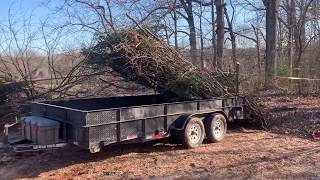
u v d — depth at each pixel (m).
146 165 8.31
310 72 19.03
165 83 11.16
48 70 13.88
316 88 17.34
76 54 13.55
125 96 11.33
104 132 7.83
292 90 17.33
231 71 12.34
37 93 13.09
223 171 7.86
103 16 13.34
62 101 9.87
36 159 8.91
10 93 12.92
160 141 10.26
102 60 11.15
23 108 12.48
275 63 18.91
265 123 12.10
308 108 13.44
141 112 8.50
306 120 12.08
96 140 7.69
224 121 10.42
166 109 9.08
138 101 11.62
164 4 18.53
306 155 8.89
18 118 12.23
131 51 10.52
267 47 19.19
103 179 7.48
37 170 8.14
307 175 7.57
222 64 14.60
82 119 7.57
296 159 8.59
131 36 10.66
